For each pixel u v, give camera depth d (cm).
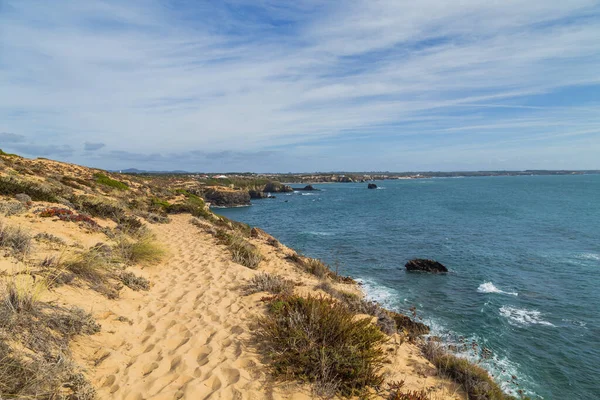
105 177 3200
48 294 490
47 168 2872
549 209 4916
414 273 1800
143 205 2361
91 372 388
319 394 400
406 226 3488
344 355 452
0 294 416
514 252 2317
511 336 1086
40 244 683
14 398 286
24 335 365
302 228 3438
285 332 507
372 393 419
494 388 505
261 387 403
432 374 511
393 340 633
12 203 971
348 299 874
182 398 372
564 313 1279
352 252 2306
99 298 580
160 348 479
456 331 1101
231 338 520
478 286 1582
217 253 1188
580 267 1928
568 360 955
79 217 1048
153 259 970
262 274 881
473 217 4141
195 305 663
